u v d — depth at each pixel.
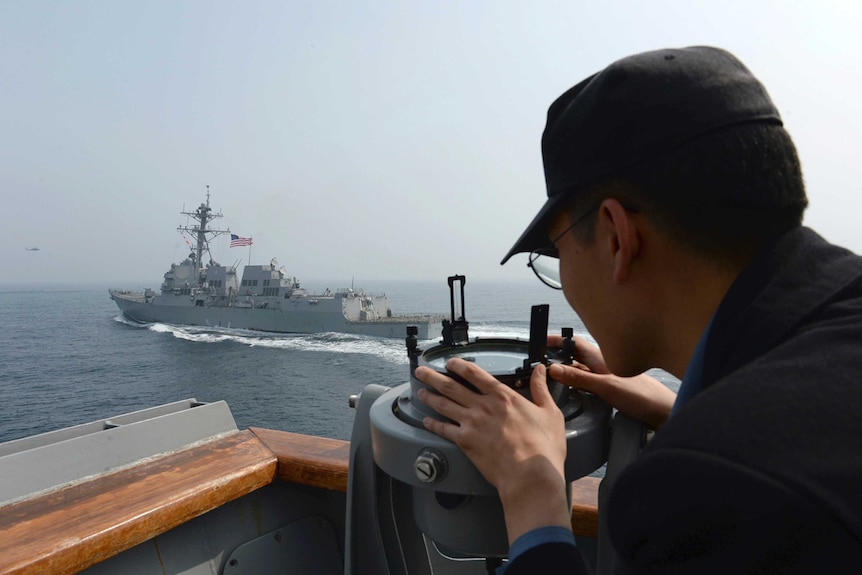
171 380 36.28
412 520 1.20
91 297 199.62
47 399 33.81
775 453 0.40
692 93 0.58
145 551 1.38
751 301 0.54
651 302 0.64
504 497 0.72
